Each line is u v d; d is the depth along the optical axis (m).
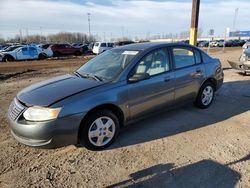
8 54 23.38
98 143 3.87
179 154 3.72
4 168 3.46
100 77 4.22
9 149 3.98
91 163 3.55
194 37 10.41
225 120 5.02
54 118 3.40
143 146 4.00
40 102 3.51
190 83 5.11
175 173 3.25
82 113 3.57
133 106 4.18
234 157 3.61
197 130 4.55
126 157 3.68
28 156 3.77
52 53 28.44
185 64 5.11
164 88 4.60
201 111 5.55
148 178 3.17
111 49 5.12
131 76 4.14
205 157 3.62
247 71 9.60
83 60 23.30
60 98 3.55
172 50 4.88
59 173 3.33
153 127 4.71
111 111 3.96
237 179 3.10
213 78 5.66
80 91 3.73
